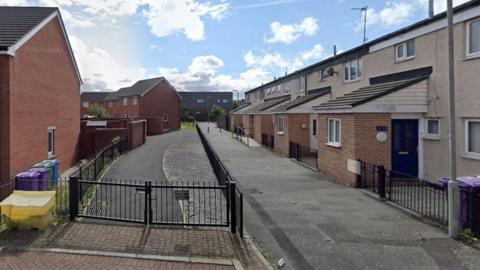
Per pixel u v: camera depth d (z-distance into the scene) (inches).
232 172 626.2
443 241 283.4
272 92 1407.5
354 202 409.1
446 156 466.0
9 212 274.1
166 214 340.8
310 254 260.7
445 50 463.8
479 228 286.8
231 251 256.2
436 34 479.2
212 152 620.7
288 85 1187.9
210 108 3420.3
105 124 1046.4
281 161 776.3
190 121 3102.9
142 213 352.8
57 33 667.4
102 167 584.4
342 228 317.1
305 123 853.2
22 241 260.5
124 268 224.7
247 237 288.5
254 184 517.3
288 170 650.8
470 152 433.1
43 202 282.0
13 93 473.4
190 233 287.1
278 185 510.0
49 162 526.9
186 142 1202.0
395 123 524.1
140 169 624.4
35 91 553.0
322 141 621.9
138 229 291.3
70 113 766.5
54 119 652.7
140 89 2181.3
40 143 577.6
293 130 851.4
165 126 2188.7
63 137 713.6
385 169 447.2
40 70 575.8
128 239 270.2
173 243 265.9
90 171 468.1
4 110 462.3
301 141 853.8
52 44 637.3
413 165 525.7
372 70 639.8
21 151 499.8
